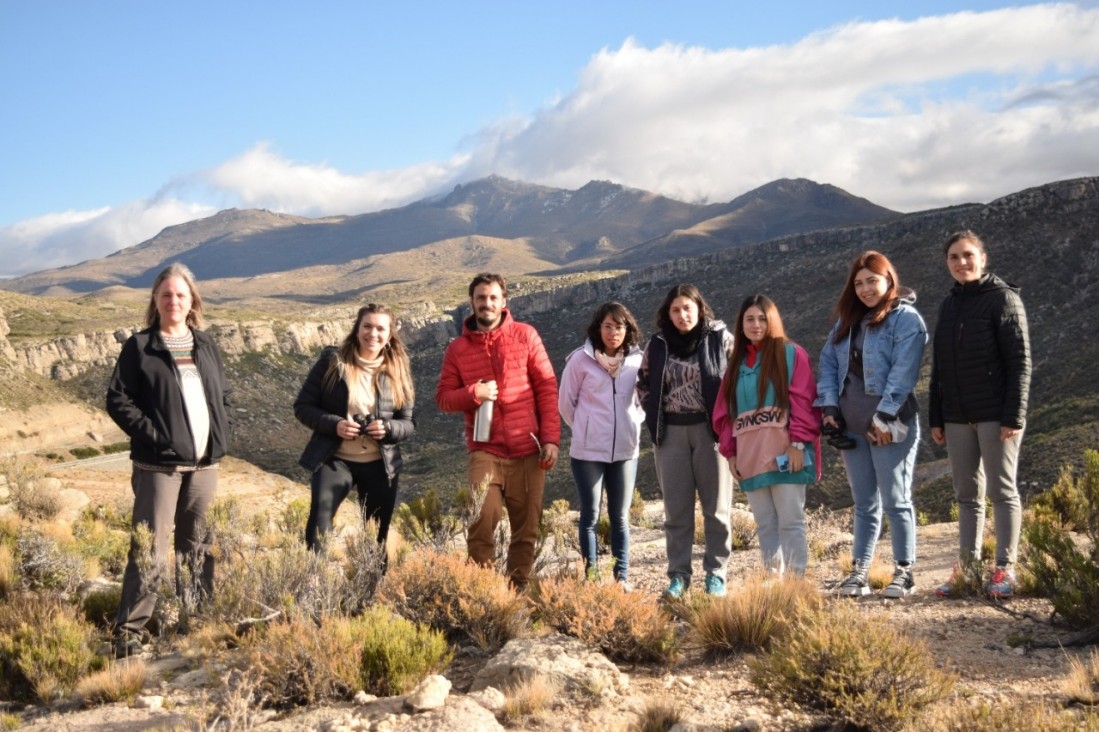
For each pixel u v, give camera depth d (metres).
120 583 8.21
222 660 4.82
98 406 145.50
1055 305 110.81
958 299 6.06
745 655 4.81
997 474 5.90
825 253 183.00
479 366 6.40
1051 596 5.19
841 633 3.92
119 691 4.66
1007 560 5.88
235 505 6.28
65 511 14.60
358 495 6.29
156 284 5.93
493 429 6.38
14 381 128.50
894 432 6.00
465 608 5.15
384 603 5.35
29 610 5.73
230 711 3.95
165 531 5.85
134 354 5.78
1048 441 63.19
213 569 6.10
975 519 6.09
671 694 4.28
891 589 6.11
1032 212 127.81
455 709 3.84
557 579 5.74
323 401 6.09
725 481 6.47
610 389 6.73
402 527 7.33
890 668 3.78
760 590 5.15
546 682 4.24
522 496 6.46
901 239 145.12
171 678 4.90
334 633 4.58
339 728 3.74
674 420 6.47
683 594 5.98
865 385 6.24
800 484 6.20
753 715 3.91
